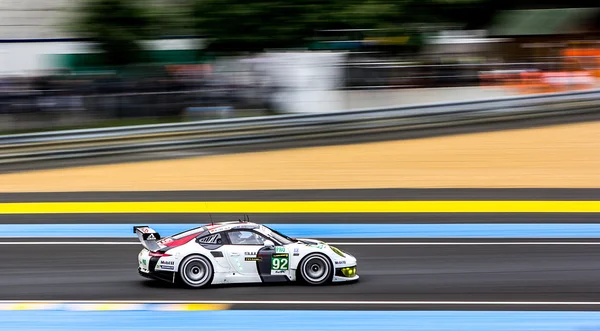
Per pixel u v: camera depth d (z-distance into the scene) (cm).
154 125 5250
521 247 2997
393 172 4584
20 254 2922
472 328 2011
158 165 4906
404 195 4041
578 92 6156
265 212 3700
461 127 5744
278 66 5600
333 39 6500
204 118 5453
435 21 6675
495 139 5403
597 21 7575
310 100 5684
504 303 2233
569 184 4272
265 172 4644
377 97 5866
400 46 6444
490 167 4688
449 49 6444
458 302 2241
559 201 3891
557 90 6369
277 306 2175
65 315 2125
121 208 3825
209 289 2347
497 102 5941
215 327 2012
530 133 5550
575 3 7800
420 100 5991
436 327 2017
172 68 5522
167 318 2083
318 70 5700
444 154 5034
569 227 3359
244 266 2361
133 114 5400
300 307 2169
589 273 2591
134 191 4219
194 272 2350
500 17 7381
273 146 5350
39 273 2619
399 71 5928
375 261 2784
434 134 5572
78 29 6744
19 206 3897
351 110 5622
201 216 3634
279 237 2436
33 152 5050
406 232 3291
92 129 5181
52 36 6781
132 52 6731
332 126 5584
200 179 4497
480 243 3080
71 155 5088
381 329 1998
